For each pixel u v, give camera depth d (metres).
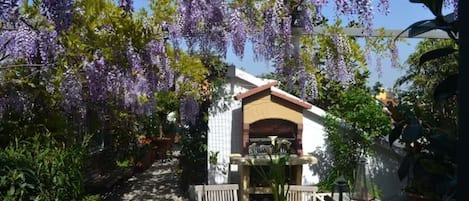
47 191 3.27
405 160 4.28
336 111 5.83
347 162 5.62
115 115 6.36
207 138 6.26
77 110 5.06
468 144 0.95
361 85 6.17
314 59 4.44
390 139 4.27
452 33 1.55
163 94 6.21
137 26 4.39
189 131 6.78
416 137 3.00
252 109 5.78
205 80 6.09
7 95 4.64
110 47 4.41
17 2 3.42
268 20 3.94
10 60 4.51
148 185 7.64
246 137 5.75
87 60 4.53
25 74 4.60
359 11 3.60
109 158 7.50
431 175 2.46
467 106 0.95
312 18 4.00
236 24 3.97
